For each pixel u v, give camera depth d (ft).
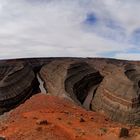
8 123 87.76
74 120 86.33
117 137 67.92
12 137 70.18
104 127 78.89
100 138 68.23
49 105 113.60
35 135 69.87
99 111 285.02
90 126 79.61
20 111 112.06
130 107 256.93
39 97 130.93
